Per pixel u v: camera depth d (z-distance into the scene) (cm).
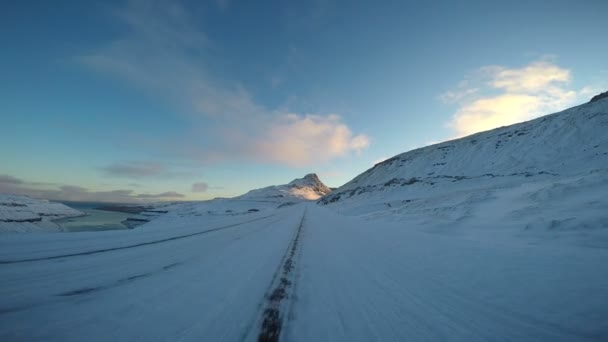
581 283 445
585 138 5141
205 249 726
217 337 255
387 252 798
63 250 591
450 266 609
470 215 1491
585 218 949
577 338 294
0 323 254
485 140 7600
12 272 410
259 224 1642
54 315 282
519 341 287
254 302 352
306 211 3712
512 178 4544
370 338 276
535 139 6088
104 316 288
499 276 514
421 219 1714
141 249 672
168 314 302
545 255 632
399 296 417
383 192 6419
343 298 394
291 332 277
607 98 6334
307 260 649
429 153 8769
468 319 339
